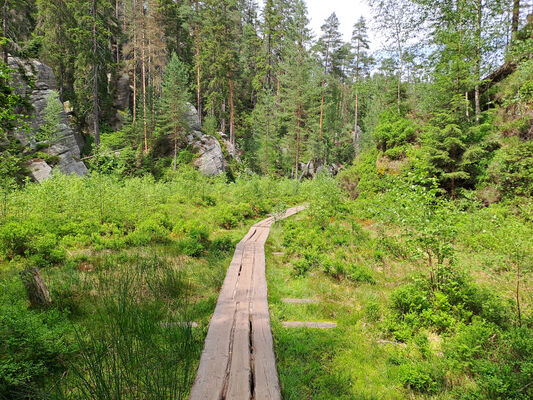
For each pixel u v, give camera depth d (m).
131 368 3.64
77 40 30.17
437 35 15.06
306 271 7.72
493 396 3.26
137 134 35.03
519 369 3.59
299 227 11.27
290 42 40.22
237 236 11.77
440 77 13.17
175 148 34.16
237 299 5.79
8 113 6.23
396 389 3.66
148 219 10.64
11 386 3.13
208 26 39.75
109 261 7.25
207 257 8.69
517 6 14.28
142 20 36.09
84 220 9.76
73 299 5.19
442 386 3.60
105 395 3.09
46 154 26.12
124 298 5.06
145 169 31.64
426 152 12.43
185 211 14.52
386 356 4.30
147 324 4.59
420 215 5.41
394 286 6.68
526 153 9.98
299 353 4.34
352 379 3.82
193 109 41.12
